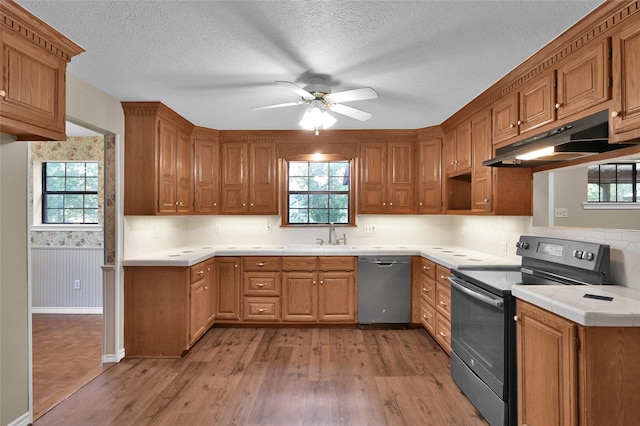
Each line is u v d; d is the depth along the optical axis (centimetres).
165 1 174
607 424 151
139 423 228
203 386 276
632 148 196
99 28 200
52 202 494
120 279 329
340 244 473
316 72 260
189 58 238
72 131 456
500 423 210
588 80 193
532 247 265
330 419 231
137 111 334
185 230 468
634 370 150
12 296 221
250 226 477
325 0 173
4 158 215
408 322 414
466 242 431
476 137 331
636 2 161
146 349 334
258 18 190
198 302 361
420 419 232
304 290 414
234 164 446
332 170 483
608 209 215
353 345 364
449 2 176
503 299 210
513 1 175
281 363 319
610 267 212
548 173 275
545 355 175
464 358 262
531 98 246
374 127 430
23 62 180
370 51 228
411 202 442
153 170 334
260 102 331
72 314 476
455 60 241
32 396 242
